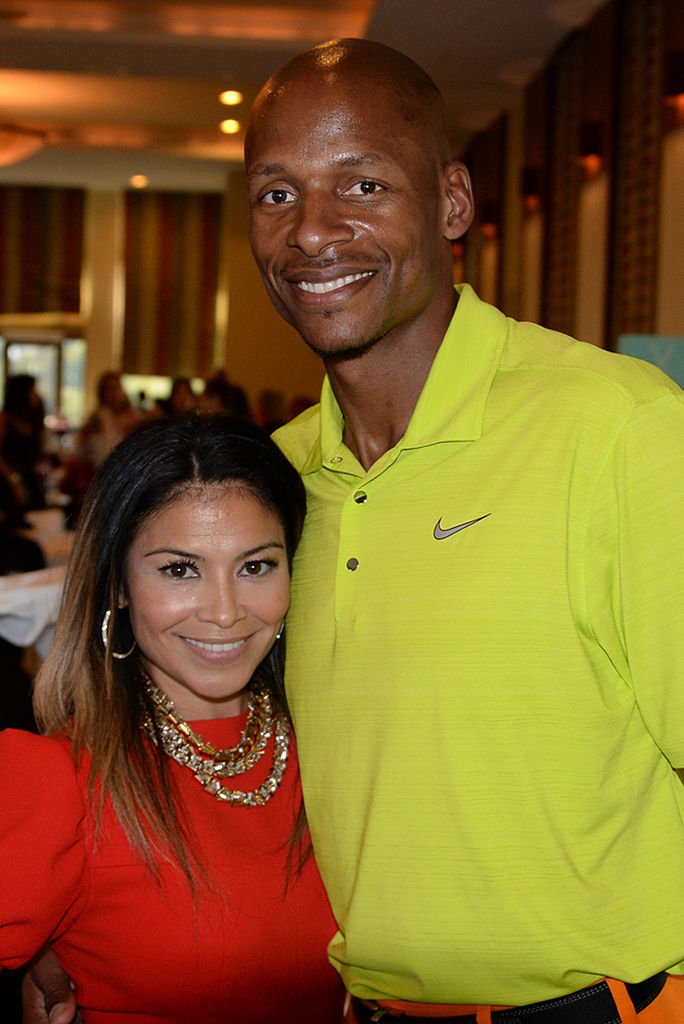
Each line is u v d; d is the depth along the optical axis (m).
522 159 9.17
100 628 1.55
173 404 10.31
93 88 9.97
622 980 1.28
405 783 1.31
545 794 1.26
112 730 1.50
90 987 1.52
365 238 1.35
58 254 15.24
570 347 1.41
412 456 1.38
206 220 15.12
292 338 13.53
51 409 15.62
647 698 1.27
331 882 1.43
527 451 1.31
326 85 1.36
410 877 1.30
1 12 8.02
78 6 7.91
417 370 1.41
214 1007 1.50
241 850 1.53
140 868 1.48
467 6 6.90
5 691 2.44
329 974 1.55
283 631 1.60
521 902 1.26
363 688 1.36
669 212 5.57
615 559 1.27
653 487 1.25
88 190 15.18
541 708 1.27
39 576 3.36
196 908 1.48
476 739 1.28
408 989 1.36
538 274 8.41
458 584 1.30
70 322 15.43
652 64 5.89
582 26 7.20
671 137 5.55
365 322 1.37
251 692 1.61
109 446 9.22
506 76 8.60
